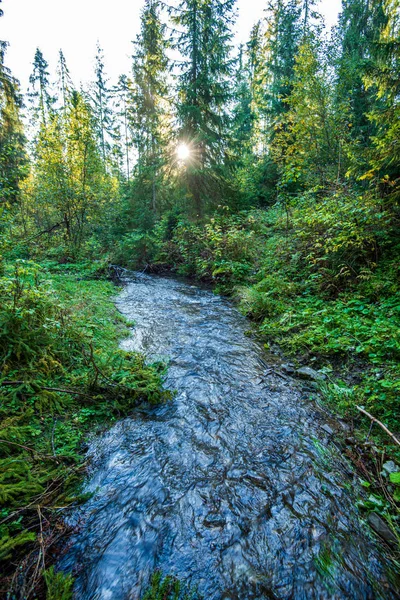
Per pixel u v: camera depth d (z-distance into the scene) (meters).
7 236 8.57
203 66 12.45
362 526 2.04
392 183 6.07
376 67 8.05
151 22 14.27
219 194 13.90
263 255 9.98
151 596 1.61
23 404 2.95
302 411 3.37
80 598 1.60
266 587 1.69
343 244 6.24
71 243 12.00
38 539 1.88
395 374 3.44
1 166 11.56
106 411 3.27
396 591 1.68
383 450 2.67
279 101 16.47
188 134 12.68
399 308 4.47
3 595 1.57
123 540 1.93
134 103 16.17
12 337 3.40
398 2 7.46
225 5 12.05
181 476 2.46
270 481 2.42
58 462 2.51
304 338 4.95
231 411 3.37
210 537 1.97
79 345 4.24
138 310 7.32
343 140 10.80
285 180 9.91
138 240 13.38
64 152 11.45
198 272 11.48
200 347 5.17
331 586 1.69
